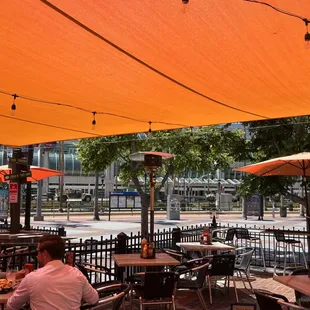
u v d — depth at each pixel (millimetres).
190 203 54438
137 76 5121
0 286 4484
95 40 4055
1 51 4336
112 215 41219
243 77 5066
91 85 5504
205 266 7176
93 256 12758
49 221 32031
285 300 4797
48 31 3846
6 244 8523
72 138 9969
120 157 18578
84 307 4305
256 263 12594
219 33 3879
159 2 3281
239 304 5074
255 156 13992
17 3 3332
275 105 6406
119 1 3283
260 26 3711
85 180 63844
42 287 3660
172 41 4074
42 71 4961
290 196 12969
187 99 6152
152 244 7520
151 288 6168
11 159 10234
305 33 3820
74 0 3273
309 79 5066
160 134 16828
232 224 29812
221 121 7785
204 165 18469
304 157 8047
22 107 6809
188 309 7719
